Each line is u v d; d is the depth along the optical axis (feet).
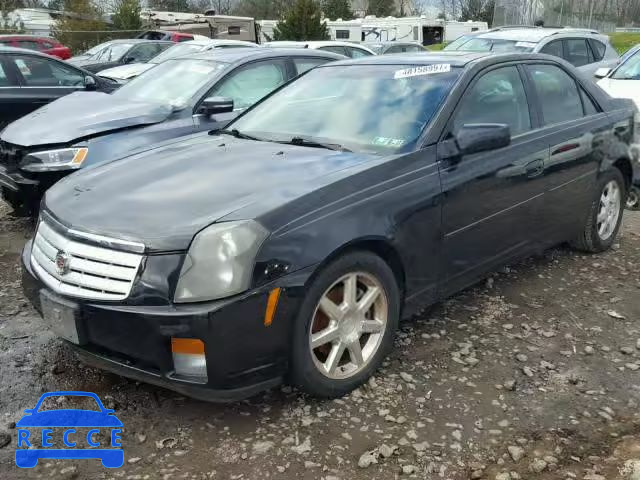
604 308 13.79
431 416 9.86
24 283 10.59
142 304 8.72
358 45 43.06
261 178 10.33
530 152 13.38
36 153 17.66
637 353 11.90
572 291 14.66
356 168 10.57
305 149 11.84
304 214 9.41
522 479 8.50
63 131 18.10
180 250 8.73
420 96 12.42
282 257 9.02
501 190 12.66
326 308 9.84
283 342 9.21
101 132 18.29
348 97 13.30
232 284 8.64
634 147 17.06
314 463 8.77
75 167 17.61
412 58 14.03
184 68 22.03
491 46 35.45
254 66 21.67
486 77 13.06
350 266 9.93
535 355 11.78
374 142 11.77
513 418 9.85
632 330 12.82
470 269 12.50
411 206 10.78
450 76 12.68
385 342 10.84
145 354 8.84
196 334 8.54
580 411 10.05
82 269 9.23
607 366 11.43
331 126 12.66
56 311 9.36
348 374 10.33
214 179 10.44
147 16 83.10
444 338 12.36
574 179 14.94
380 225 10.23
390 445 9.14
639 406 10.22
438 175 11.35
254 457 8.90
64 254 9.44
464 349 11.92
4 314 13.46
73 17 89.61
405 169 10.98
